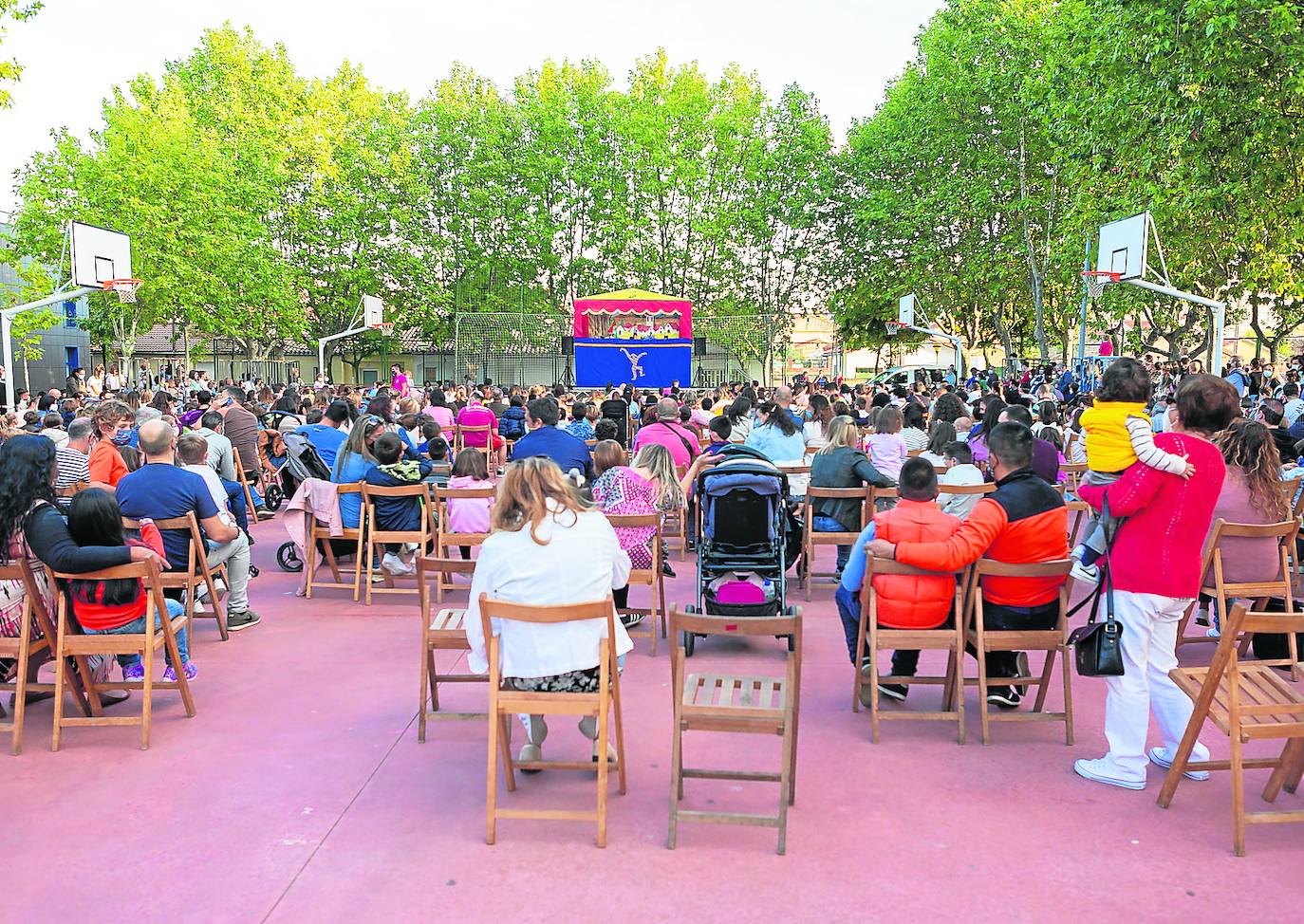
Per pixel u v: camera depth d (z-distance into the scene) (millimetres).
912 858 3545
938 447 8305
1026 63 26875
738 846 3641
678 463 9141
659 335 30703
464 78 38844
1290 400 12680
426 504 7645
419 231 37156
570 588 3832
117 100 34031
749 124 36250
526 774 4352
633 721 4977
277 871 3467
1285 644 5617
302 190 37344
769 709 3572
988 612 4758
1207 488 3930
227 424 11062
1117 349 34531
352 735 4809
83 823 3844
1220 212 17984
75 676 4906
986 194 28844
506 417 15875
